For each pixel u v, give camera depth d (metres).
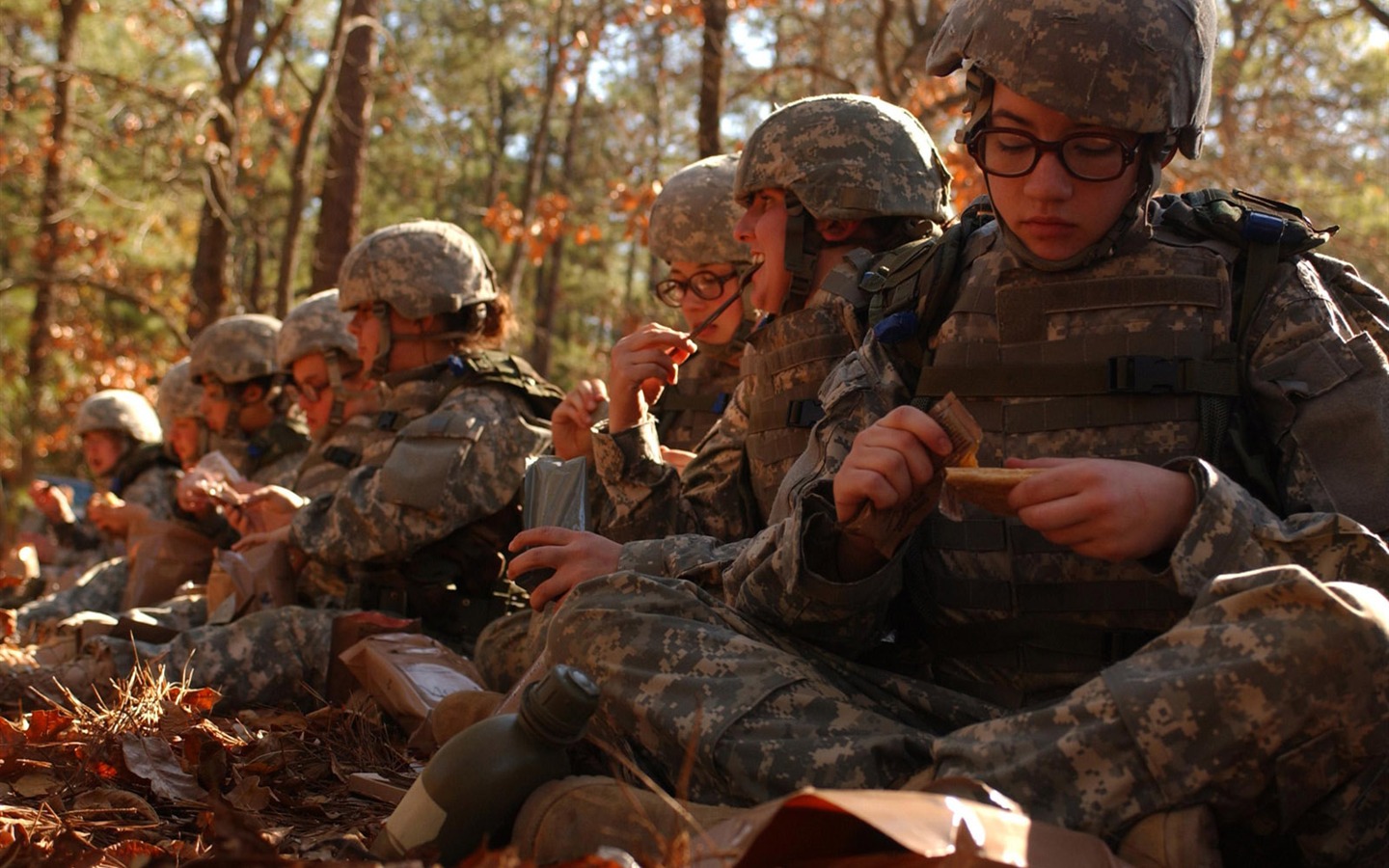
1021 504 1.91
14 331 17.41
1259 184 13.72
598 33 14.91
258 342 6.68
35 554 7.17
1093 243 2.29
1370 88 16.80
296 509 4.98
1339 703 1.69
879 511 2.03
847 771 1.98
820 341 3.03
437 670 3.68
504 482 4.41
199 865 1.62
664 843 1.64
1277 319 2.22
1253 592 1.73
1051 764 1.76
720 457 3.39
